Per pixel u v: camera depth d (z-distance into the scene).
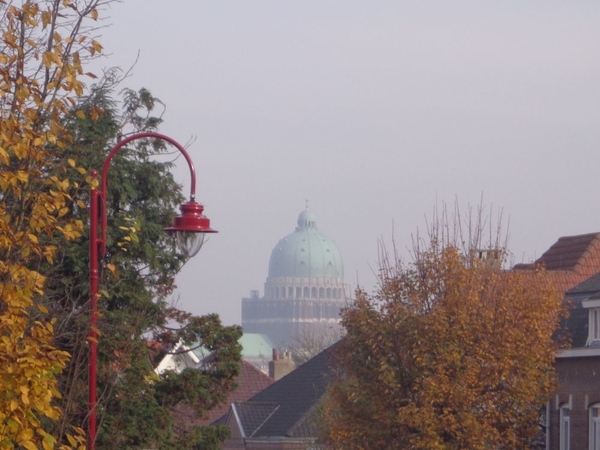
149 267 70.50
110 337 61.72
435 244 86.00
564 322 93.69
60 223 32.78
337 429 84.00
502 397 81.38
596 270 113.06
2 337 25.50
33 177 30.06
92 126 68.38
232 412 151.50
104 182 42.06
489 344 81.00
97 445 61.31
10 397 25.22
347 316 85.75
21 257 29.27
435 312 80.69
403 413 78.56
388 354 83.06
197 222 44.28
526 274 88.06
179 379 69.94
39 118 30.59
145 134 43.81
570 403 90.12
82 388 47.81
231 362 73.69
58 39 30.70
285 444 137.75
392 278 86.25
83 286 61.91
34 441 26.44
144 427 63.75
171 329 73.50
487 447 82.75
